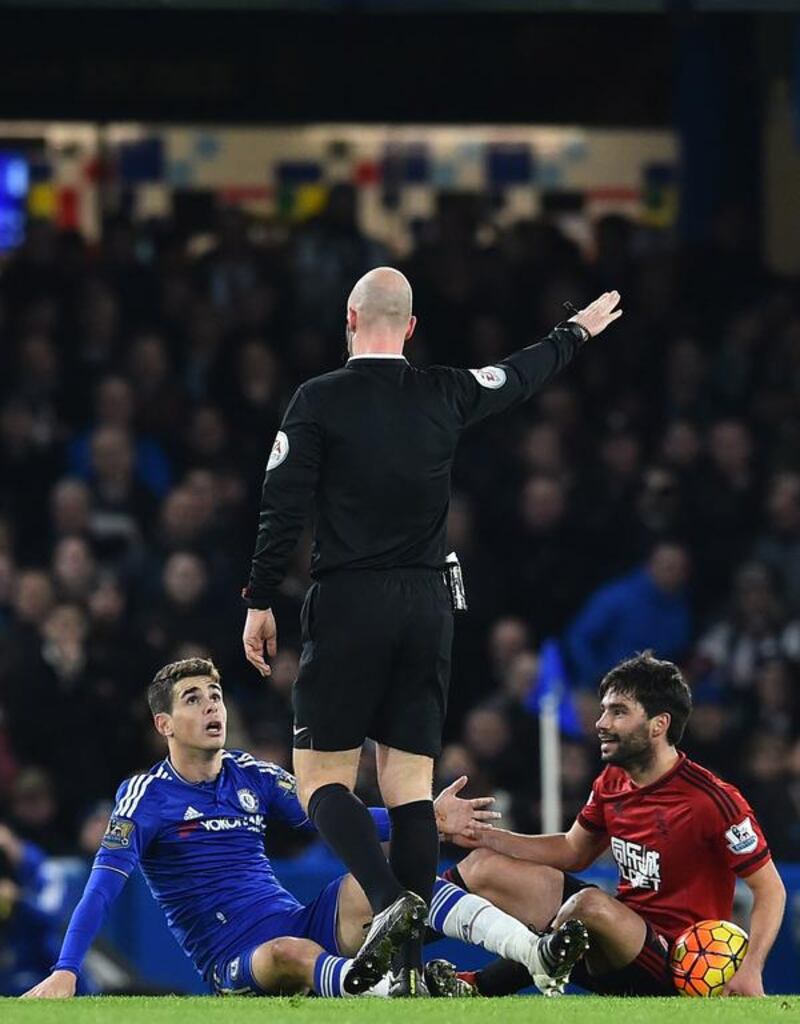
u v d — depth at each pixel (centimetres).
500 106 6525
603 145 6850
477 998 2303
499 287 6088
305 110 6412
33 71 6309
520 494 5616
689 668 5147
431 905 2569
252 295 6050
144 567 5206
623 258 6238
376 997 2316
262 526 2372
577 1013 2108
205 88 6369
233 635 5044
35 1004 2228
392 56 6431
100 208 6688
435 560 2411
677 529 5625
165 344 5953
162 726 2844
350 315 2441
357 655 2364
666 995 2639
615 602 5238
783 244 6644
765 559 5534
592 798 2794
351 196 6294
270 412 5822
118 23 6325
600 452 5794
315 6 5350
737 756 4859
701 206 6656
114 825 2778
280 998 2305
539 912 2734
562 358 2533
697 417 6006
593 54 6544
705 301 6262
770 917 2677
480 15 6462
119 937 3953
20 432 5594
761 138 6638
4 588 5025
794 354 6125
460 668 5228
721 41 6600
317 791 2372
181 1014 2097
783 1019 2084
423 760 2403
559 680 4525
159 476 5638
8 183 6631
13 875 3891
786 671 5128
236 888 2808
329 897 2742
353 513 2372
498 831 2814
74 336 5884
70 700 4731
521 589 5475
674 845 2708
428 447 2389
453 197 6300
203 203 6650
